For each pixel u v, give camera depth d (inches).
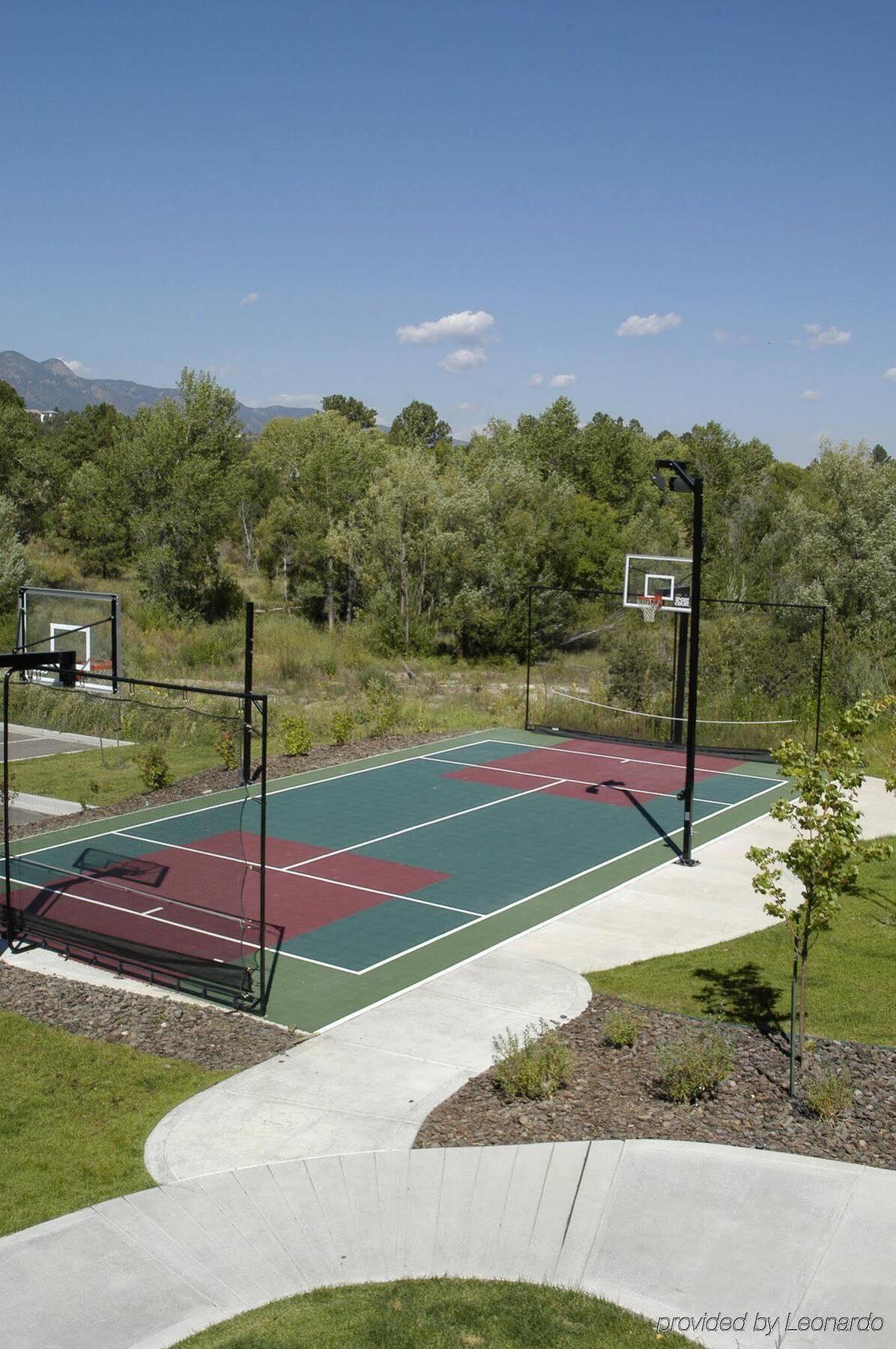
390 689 1471.5
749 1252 295.7
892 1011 471.8
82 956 561.9
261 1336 264.8
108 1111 392.8
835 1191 323.6
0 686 1235.2
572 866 738.8
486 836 810.8
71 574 2432.3
